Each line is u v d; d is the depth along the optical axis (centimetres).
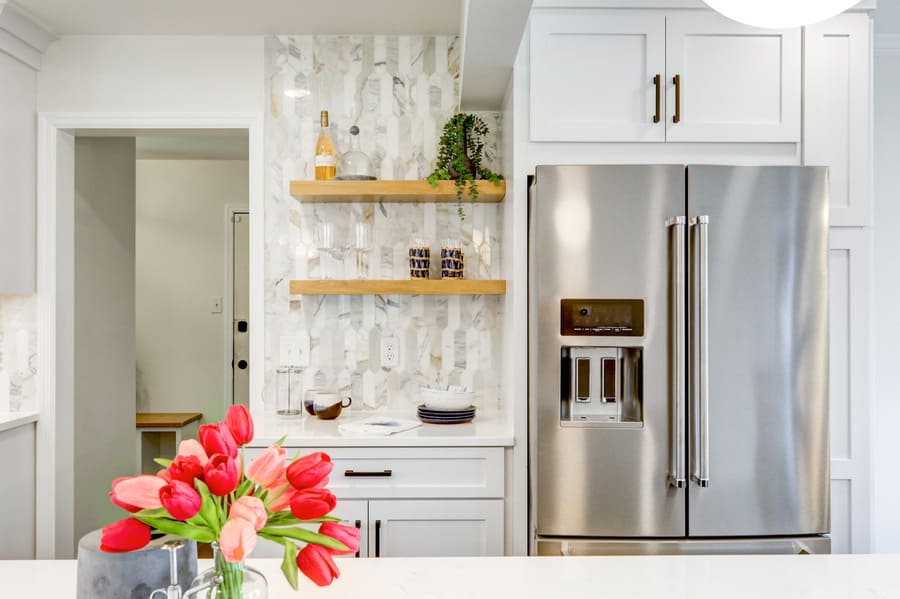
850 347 229
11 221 253
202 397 495
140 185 496
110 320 329
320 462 76
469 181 250
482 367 276
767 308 207
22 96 259
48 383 268
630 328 206
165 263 497
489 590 109
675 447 203
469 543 223
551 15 227
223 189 499
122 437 343
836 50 229
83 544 86
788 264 208
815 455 207
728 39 228
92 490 310
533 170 228
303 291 251
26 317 268
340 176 257
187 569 87
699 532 205
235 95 272
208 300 497
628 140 227
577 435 206
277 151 273
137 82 270
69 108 269
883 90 303
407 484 223
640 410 207
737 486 205
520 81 227
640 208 207
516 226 228
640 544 203
